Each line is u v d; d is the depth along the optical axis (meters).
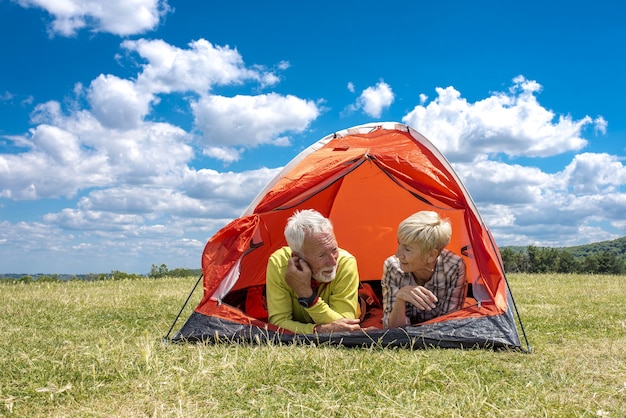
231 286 4.63
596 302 7.27
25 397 2.88
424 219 4.16
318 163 5.02
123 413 2.70
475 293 4.40
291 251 4.45
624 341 4.50
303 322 4.56
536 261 41.22
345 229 6.63
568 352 4.06
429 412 2.65
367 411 2.66
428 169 4.85
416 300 4.07
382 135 5.61
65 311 6.43
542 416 2.62
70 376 3.20
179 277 13.20
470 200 4.93
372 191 6.27
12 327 5.30
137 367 3.35
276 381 3.12
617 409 2.72
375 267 6.76
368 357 3.59
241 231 4.78
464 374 3.28
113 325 5.52
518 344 4.06
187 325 4.45
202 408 2.75
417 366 3.37
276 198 4.83
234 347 4.11
